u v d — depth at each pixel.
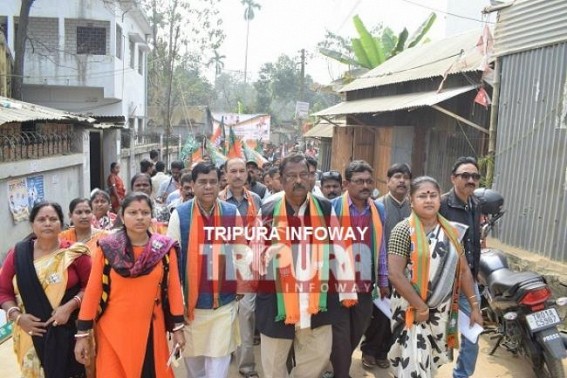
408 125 10.52
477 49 8.60
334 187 4.98
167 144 24.44
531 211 6.25
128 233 3.24
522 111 6.46
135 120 24.72
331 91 18.39
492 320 5.18
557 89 5.90
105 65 19.83
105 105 21.06
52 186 10.53
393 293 3.52
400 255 3.36
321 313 3.61
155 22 26.91
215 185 3.76
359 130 13.36
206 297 3.70
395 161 11.16
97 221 5.50
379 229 4.13
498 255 4.79
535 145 6.21
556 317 4.10
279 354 3.61
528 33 6.36
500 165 6.85
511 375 4.58
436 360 3.42
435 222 3.40
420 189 3.32
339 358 3.82
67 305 3.41
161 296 3.30
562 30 5.84
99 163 16.53
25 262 3.45
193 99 49.28
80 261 3.54
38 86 20.27
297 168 3.49
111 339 3.15
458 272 3.40
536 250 6.15
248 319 4.43
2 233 8.28
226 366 3.78
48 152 10.45
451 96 7.60
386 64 13.85
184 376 4.55
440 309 3.35
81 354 3.16
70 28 19.73
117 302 3.15
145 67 27.25
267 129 25.09
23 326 3.41
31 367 3.50
